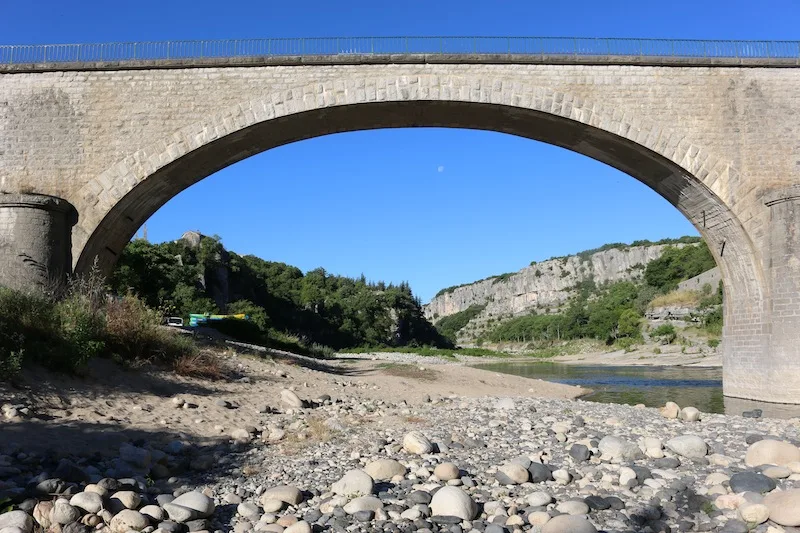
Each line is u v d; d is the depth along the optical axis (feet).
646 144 75.10
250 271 337.72
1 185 73.00
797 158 74.18
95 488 19.58
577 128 77.92
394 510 20.65
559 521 18.37
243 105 75.61
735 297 79.15
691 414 43.91
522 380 98.32
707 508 21.68
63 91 75.10
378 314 383.04
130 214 78.64
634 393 83.76
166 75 75.92
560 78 76.43
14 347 36.55
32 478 21.29
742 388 75.92
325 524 19.43
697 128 75.15
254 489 23.58
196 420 35.86
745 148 74.69
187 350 54.75
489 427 38.88
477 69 76.54
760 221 73.26
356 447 31.50
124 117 75.00
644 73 76.28
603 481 25.25
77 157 73.92
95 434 29.43
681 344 277.85
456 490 21.13
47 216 69.51
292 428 36.73
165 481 24.08
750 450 28.12
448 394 66.44
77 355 39.47
